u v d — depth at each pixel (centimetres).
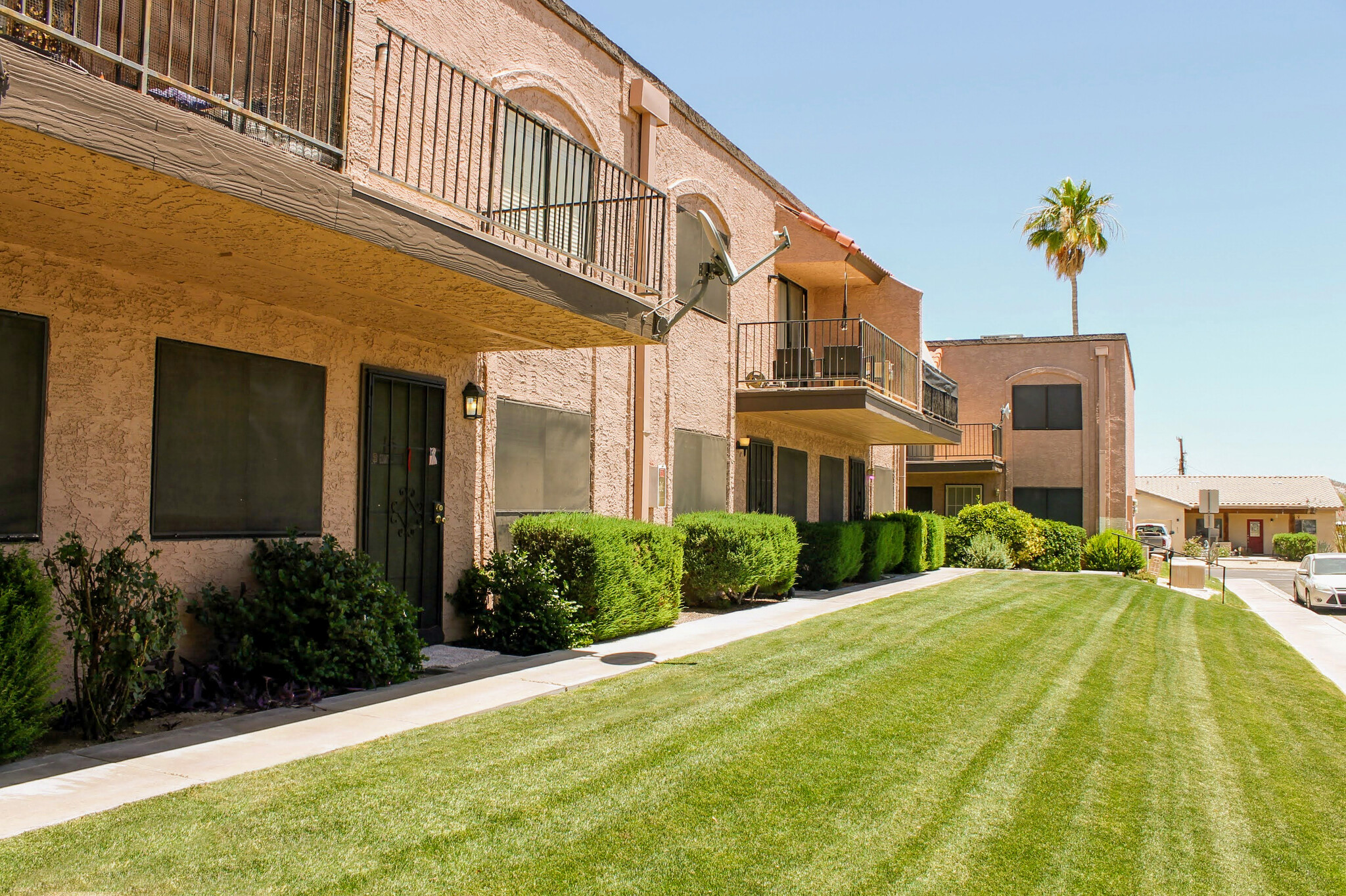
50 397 601
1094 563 2806
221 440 716
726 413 1599
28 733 507
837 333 2105
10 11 412
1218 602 2183
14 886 349
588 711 661
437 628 943
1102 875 448
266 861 386
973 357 3456
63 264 610
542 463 1111
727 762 564
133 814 426
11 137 412
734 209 1633
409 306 770
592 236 876
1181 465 8031
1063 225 4047
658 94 1321
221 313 719
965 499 3466
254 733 579
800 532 1639
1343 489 6862
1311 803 593
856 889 407
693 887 396
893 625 1184
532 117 796
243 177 500
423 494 929
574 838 436
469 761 531
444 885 379
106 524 633
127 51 552
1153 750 690
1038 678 920
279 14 636
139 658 562
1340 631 1845
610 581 973
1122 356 3322
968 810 521
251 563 731
